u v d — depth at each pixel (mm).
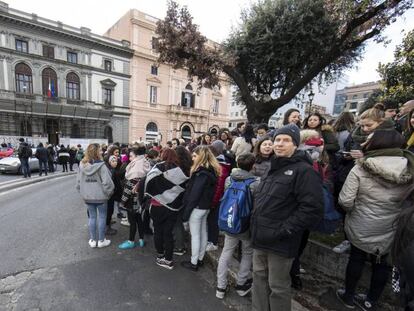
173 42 5566
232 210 2479
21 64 24203
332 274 2912
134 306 2527
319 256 3047
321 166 2633
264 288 2234
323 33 5547
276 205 1993
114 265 3346
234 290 2861
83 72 27766
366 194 2133
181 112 35438
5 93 23453
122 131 31375
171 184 3166
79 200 6945
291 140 2033
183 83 35875
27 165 10859
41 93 25438
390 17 4656
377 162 2016
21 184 9102
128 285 2891
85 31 27328
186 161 3416
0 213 5473
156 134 34375
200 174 3088
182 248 3805
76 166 16984
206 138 6188
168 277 3104
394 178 1943
